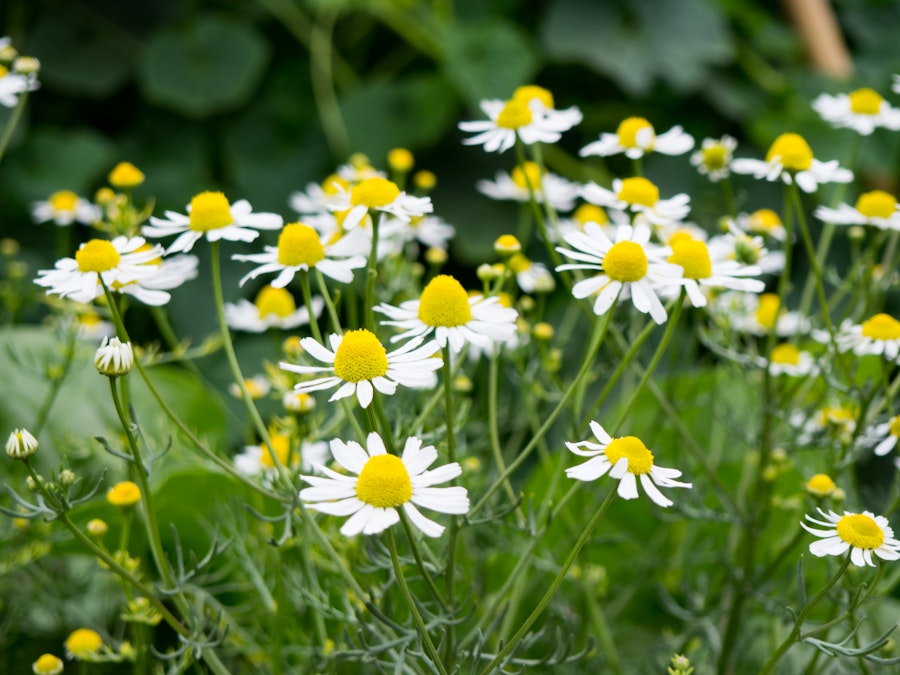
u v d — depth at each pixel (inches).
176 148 36.0
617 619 22.8
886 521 18.6
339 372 18.4
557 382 21.5
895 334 20.4
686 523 22.9
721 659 20.8
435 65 37.6
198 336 32.0
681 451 22.6
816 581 22.0
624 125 21.1
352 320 21.0
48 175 34.1
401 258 21.8
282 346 21.8
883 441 20.2
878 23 38.7
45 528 21.3
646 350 24.9
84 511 21.8
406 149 34.4
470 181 34.4
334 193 21.9
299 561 21.5
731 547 22.1
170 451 21.9
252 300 32.9
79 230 34.2
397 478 17.9
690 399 22.9
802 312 21.5
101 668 22.0
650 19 35.2
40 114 37.4
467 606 20.4
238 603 22.7
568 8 35.3
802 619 18.7
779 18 38.6
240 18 37.6
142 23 37.8
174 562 22.5
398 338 18.9
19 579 22.3
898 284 21.5
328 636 20.9
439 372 21.1
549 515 19.3
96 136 35.1
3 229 33.7
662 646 21.4
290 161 35.7
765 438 20.9
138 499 20.0
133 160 35.8
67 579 22.2
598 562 22.9
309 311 19.6
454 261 34.4
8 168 33.9
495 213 33.8
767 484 21.0
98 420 23.5
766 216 22.6
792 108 35.2
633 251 19.0
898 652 20.6
